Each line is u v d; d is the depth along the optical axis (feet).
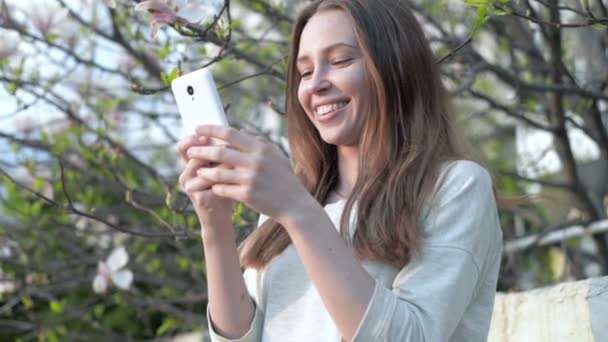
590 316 7.25
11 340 18.17
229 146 4.92
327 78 5.74
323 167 6.33
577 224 13.84
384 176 5.62
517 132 20.20
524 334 7.79
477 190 5.42
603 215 15.69
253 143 4.84
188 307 16.10
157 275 14.48
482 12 7.16
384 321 4.74
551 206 15.70
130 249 13.92
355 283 4.78
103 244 15.69
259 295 5.95
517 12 7.07
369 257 5.36
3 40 10.53
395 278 5.34
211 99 5.18
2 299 15.25
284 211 4.80
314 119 5.91
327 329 5.40
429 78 5.93
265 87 14.30
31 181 13.97
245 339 5.79
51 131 13.29
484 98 11.71
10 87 10.28
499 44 14.17
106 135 11.27
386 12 5.83
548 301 7.62
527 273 17.46
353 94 5.70
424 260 5.19
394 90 5.75
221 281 5.72
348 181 6.11
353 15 5.74
